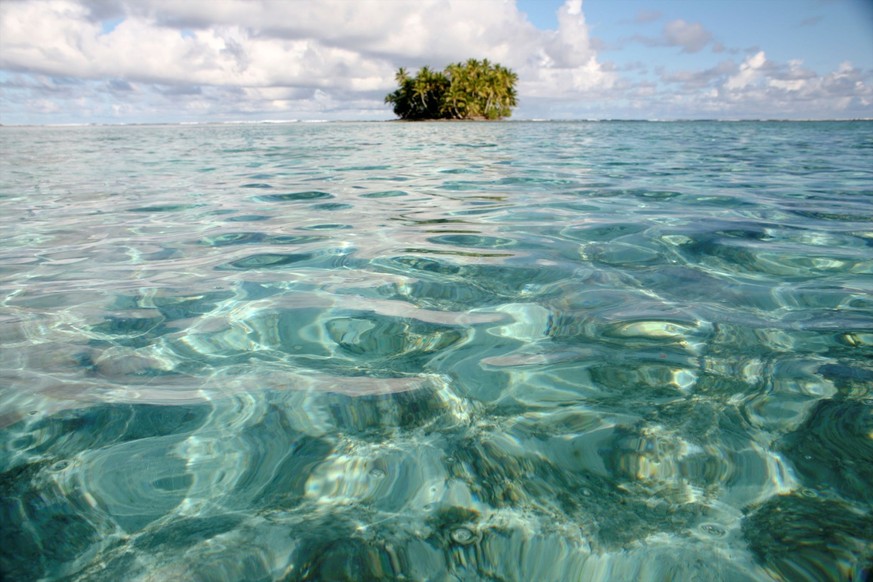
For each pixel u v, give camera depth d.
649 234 3.22
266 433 1.33
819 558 0.96
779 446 1.26
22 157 9.97
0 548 1.00
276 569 0.95
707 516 1.06
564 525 1.05
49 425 1.36
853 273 2.45
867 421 1.34
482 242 3.08
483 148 12.27
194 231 3.52
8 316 2.05
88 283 2.44
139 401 1.47
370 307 2.11
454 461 1.23
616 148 12.06
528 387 1.53
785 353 1.69
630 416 1.39
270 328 1.93
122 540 1.01
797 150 11.21
